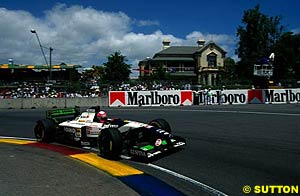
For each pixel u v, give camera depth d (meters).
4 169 6.96
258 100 27.30
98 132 8.83
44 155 8.35
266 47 64.12
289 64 61.22
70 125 9.70
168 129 9.08
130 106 26.11
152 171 6.77
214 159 7.63
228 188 5.67
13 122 15.48
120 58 55.12
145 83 31.27
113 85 30.05
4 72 50.84
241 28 65.50
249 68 62.03
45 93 27.75
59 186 5.81
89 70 85.31
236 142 9.62
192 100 26.78
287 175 6.34
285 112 18.62
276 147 8.81
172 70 70.44
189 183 5.95
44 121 10.24
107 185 5.87
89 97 26.61
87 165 7.31
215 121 14.77
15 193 5.46
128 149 7.73
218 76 66.69
